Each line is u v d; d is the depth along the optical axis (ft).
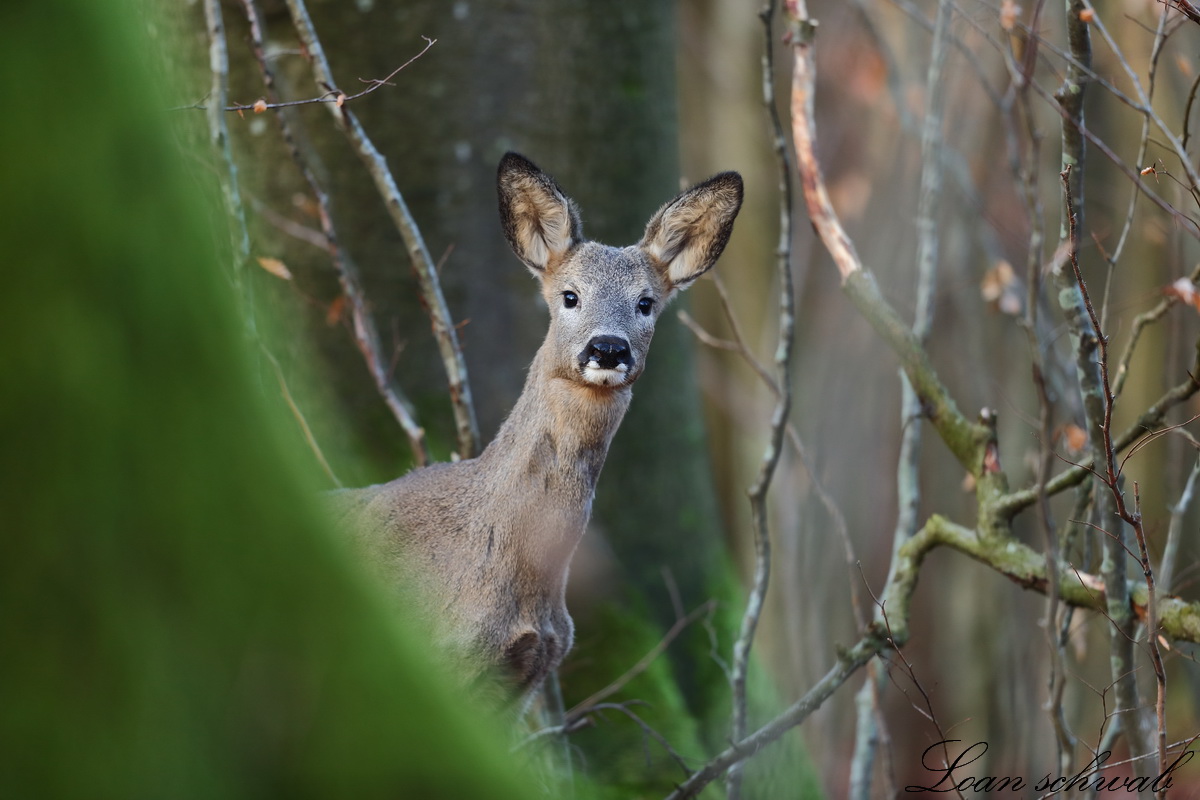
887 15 68.64
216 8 29.89
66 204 10.72
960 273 58.85
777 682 56.39
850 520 75.87
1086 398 26.04
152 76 12.28
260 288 35.91
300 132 36.78
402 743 11.09
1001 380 60.90
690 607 42.14
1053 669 25.80
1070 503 53.06
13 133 10.69
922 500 71.82
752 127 85.51
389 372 34.14
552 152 39.01
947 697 66.39
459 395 32.19
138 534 10.50
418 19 37.17
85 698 9.92
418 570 28.25
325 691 10.94
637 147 40.93
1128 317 54.34
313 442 30.14
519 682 28.43
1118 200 54.95
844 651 27.91
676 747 36.86
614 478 40.70
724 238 32.04
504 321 38.50
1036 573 27.91
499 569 27.66
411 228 31.53
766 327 80.79
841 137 82.33
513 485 27.89
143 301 10.95
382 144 37.29
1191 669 46.44
